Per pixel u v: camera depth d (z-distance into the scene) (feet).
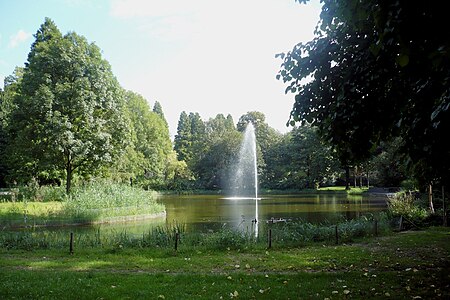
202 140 254.68
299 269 32.76
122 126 118.42
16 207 85.10
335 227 49.83
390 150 131.44
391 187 162.09
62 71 108.47
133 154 163.84
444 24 15.49
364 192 176.24
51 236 53.36
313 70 29.48
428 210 69.15
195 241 47.44
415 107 24.08
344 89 26.86
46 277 29.40
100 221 84.33
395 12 15.62
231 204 131.03
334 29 28.30
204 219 87.61
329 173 199.11
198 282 27.63
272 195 183.21
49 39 125.49
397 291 24.18
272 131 247.09
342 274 29.53
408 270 30.19
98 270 33.40
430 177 30.32
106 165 115.75
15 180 127.54
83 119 107.65
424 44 16.03
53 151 101.81
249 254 41.11
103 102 114.52
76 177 122.21
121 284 27.17
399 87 26.23
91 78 111.24
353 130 27.68
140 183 203.92
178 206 125.39
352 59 28.30
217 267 34.24
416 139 24.21
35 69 108.37
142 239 48.06
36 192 101.65
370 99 26.91
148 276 29.91
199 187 231.50
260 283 27.04
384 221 60.85
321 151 194.90
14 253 42.93
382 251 40.45
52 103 102.42
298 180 204.23
